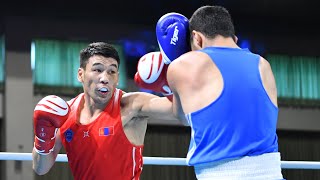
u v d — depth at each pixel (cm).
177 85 176
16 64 707
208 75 171
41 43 734
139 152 211
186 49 191
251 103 168
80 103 215
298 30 827
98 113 209
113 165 205
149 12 747
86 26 748
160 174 759
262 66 179
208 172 166
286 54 824
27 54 716
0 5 696
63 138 211
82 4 716
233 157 162
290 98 821
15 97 700
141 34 767
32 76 716
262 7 763
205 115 167
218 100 167
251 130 165
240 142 163
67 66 741
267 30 810
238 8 755
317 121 831
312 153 835
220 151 163
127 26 762
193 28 183
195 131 170
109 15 745
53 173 707
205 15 181
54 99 198
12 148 689
